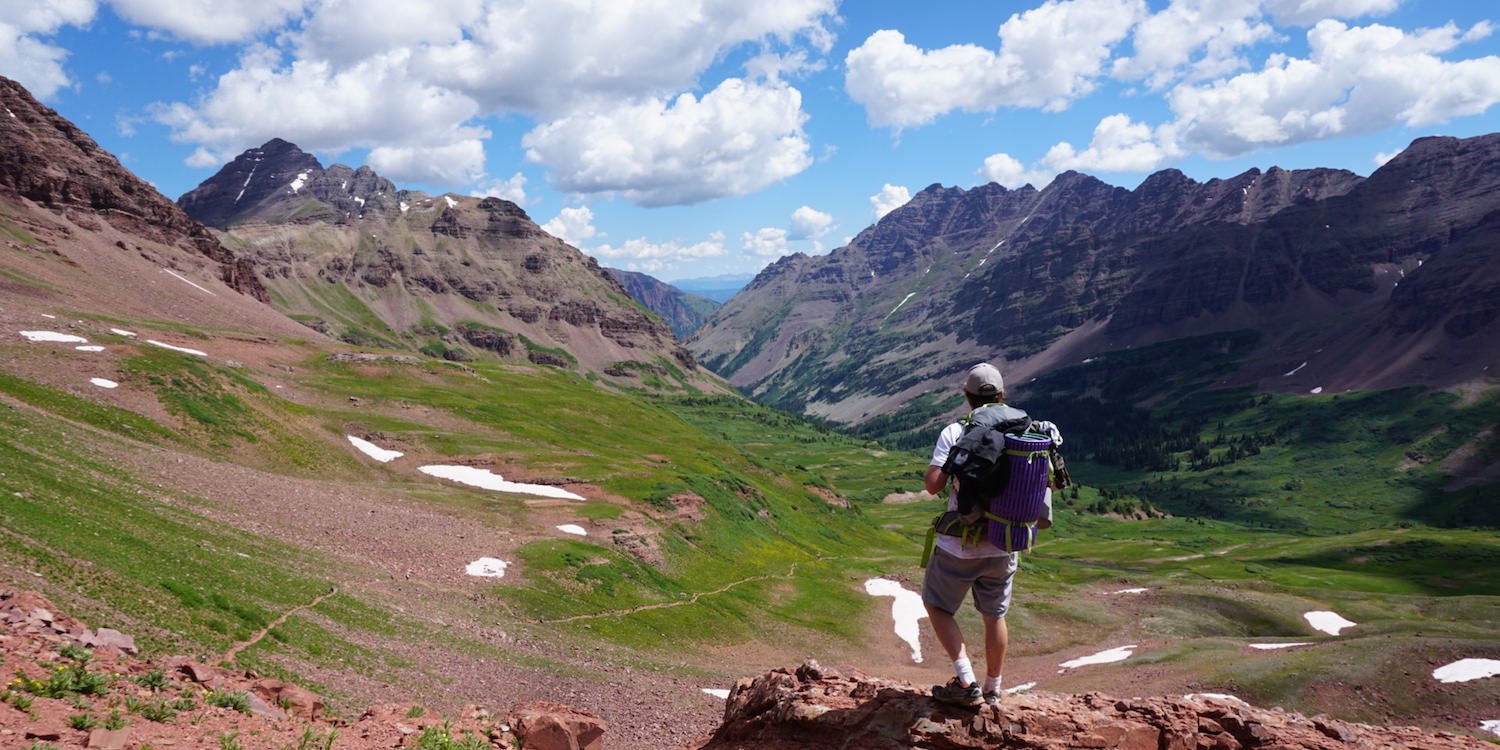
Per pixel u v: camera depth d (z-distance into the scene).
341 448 88.56
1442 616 103.31
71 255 195.75
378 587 49.47
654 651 59.47
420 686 35.62
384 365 146.75
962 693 8.70
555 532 75.38
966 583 8.53
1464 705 52.72
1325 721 9.07
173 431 73.38
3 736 9.19
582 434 133.75
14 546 27.98
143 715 11.13
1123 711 9.10
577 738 15.43
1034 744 8.25
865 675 11.08
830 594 89.88
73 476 42.19
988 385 8.57
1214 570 174.50
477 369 175.75
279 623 35.12
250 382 95.06
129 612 27.98
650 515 90.81
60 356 80.44
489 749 13.51
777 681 11.14
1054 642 86.12
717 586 80.56
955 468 8.13
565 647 51.31
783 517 127.25
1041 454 8.09
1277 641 71.69
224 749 10.60
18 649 12.23
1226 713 8.95
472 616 51.06
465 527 70.44
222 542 43.62
